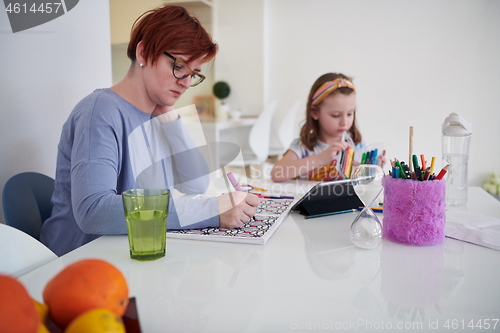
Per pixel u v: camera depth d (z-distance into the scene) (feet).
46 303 1.33
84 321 1.14
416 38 12.25
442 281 2.11
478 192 4.50
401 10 12.25
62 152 3.90
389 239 2.80
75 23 5.43
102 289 1.32
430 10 12.04
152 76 3.75
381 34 12.51
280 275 2.20
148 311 1.80
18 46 4.61
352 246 2.69
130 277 2.18
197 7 13.37
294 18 13.14
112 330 1.13
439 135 12.42
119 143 3.66
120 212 2.94
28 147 4.82
